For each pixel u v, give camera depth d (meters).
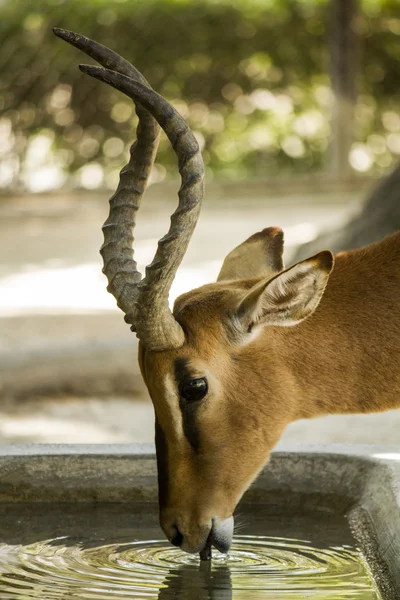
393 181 18.05
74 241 31.86
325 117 41.72
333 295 8.34
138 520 9.10
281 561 8.09
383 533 8.15
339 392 8.27
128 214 8.00
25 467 9.53
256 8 40.09
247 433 7.99
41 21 37.38
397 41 41.53
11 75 37.06
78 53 37.53
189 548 7.96
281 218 34.62
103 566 7.89
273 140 41.59
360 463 9.43
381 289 8.34
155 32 39.16
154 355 7.75
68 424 14.66
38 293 24.34
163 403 7.80
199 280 24.53
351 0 37.84
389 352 8.23
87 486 9.54
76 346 17.23
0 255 29.61
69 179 38.34
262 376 8.02
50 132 37.81
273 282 7.63
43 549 8.29
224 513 7.99
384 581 7.46
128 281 7.79
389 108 42.00
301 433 14.16
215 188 38.00
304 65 41.16
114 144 38.59
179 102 40.25
